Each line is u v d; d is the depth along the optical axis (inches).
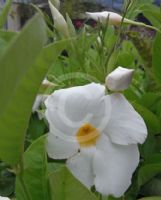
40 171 6.3
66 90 6.1
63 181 5.3
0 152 5.3
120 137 6.1
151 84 9.4
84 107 6.0
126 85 6.0
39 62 4.6
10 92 3.4
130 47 11.4
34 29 3.6
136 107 7.9
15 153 5.4
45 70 4.7
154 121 8.1
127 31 9.5
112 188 5.9
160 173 8.2
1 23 8.1
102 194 6.1
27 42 3.5
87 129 6.2
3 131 5.1
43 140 6.4
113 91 6.3
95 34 8.8
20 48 3.4
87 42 8.6
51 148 6.1
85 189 5.3
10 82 3.4
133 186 7.9
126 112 6.1
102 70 7.7
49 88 7.0
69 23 8.1
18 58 3.4
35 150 6.4
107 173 6.0
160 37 8.6
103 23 8.4
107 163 6.0
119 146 6.1
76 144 6.1
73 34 8.1
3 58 3.2
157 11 9.3
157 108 8.7
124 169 6.0
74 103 6.0
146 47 9.3
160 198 6.7
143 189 8.1
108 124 6.1
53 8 8.0
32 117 8.8
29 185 6.3
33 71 4.7
